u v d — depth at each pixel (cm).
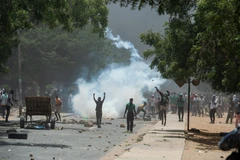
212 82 3850
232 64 3241
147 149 2858
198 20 3428
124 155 2548
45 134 3822
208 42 3222
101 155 2616
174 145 3141
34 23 5016
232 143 1194
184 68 4056
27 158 2381
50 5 3972
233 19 2462
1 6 3588
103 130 4516
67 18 4841
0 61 5212
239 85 3216
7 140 3212
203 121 6619
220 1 2491
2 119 5875
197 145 3309
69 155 2561
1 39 4544
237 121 4356
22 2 3762
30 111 4491
